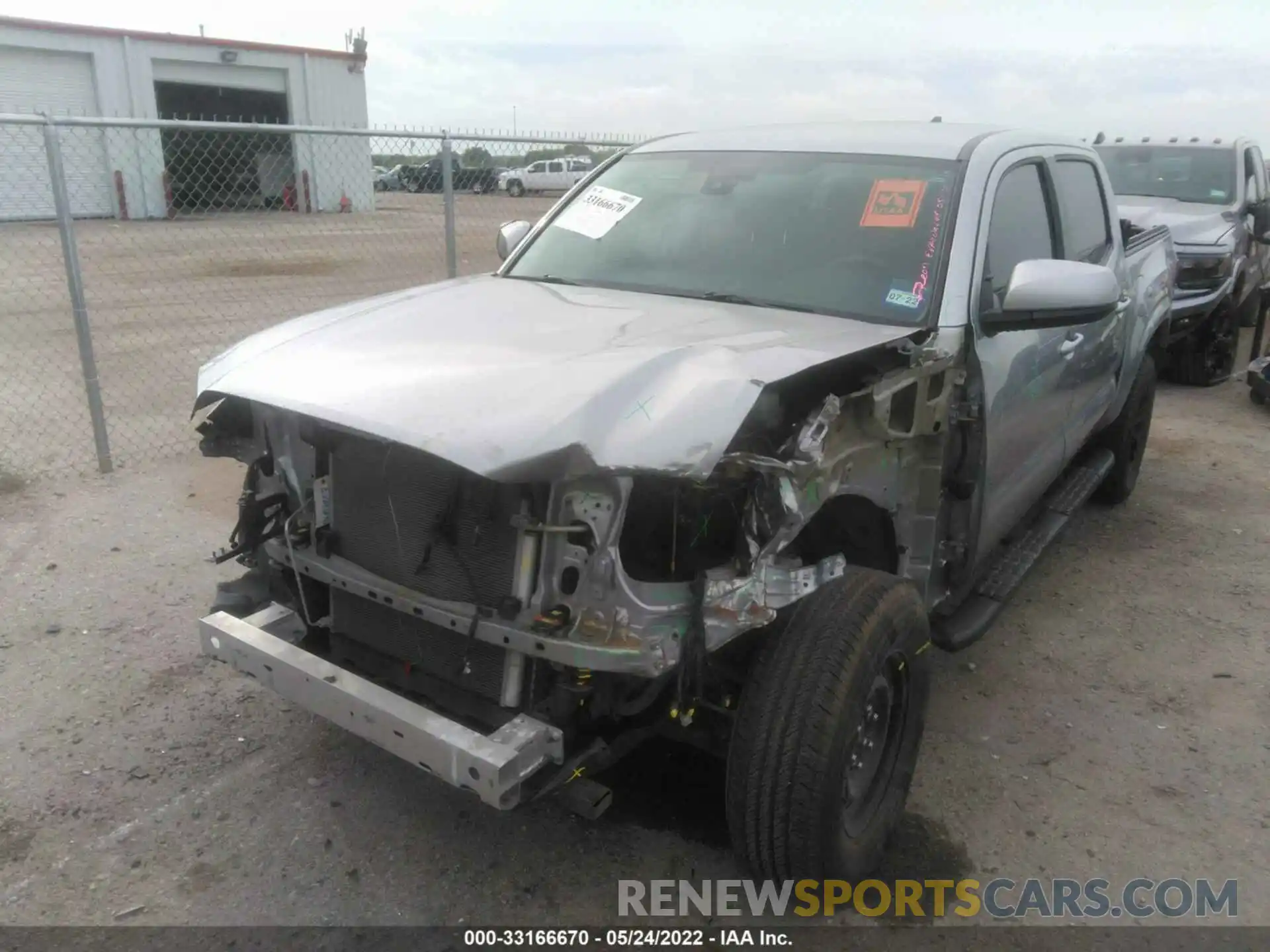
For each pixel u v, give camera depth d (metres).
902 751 3.11
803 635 2.67
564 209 4.36
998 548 4.46
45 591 4.65
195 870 2.99
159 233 16.88
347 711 2.59
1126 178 10.62
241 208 14.83
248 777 3.42
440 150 7.53
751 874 2.89
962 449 3.44
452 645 2.75
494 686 2.66
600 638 2.39
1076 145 4.87
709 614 2.46
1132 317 5.23
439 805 3.31
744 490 2.56
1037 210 4.15
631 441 2.31
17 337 10.47
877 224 3.56
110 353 9.82
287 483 3.05
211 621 2.95
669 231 3.88
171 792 3.33
